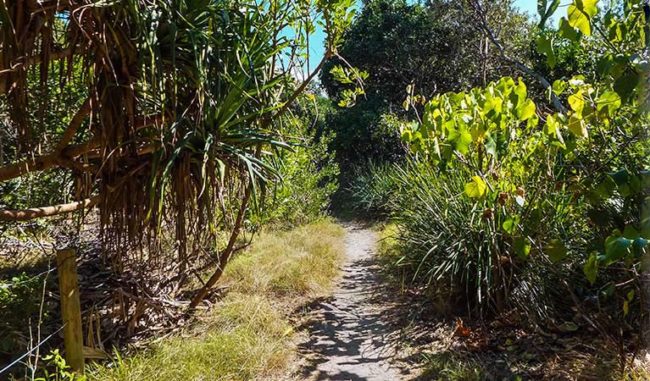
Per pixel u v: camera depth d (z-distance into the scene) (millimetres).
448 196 4043
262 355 3025
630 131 2586
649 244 1821
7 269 4207
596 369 2604
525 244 2771
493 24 9852
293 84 3865
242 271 4719
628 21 2016
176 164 2848
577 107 2293
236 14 3055
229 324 3502
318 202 8711
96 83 2500
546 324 3248
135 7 2354
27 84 2656
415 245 4566
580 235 3211
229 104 2900
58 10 2348
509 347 3098
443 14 11477
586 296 3240
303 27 3637
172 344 3092
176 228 2980
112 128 2576
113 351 2990
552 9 1939
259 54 3201
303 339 3486
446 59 12477
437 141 3162
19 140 2568
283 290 4477
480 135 3078
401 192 6129
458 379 2730
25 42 2264
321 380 2848
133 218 2898
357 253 6637
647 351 2246
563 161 3086
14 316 3035
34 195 3943
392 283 4715
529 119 3275
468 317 3637
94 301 3381
